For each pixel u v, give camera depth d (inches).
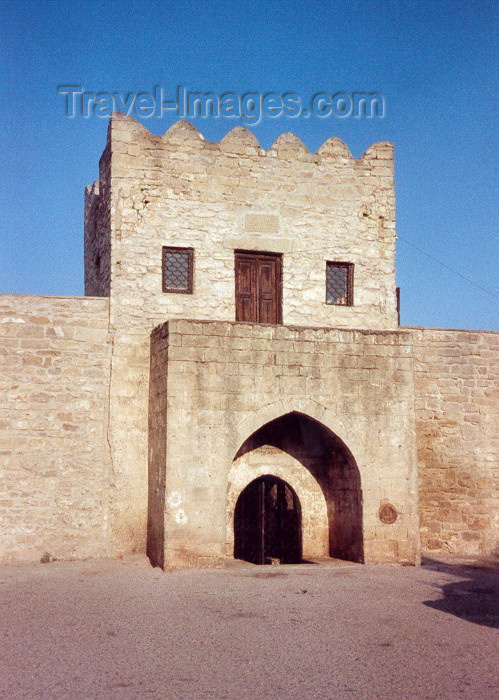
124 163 577.0
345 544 544.1
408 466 528.7
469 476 617.9
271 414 504.7
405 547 520.7
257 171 603.5
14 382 534.6
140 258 570.6
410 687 250.8
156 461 516.7
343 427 520.1
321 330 522.9
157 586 423.5
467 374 629.3
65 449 536.7
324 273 606.2
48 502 529.7
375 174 628.4
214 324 500.7
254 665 273.7
